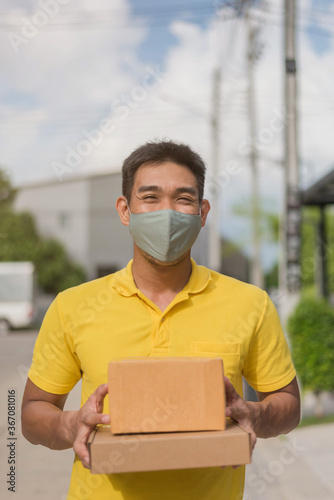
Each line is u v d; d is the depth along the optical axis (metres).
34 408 1.74
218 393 1.43
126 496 1.59
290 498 4.01
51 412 1.67
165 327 1.71
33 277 18.67
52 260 22.47
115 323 1.72
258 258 13.75
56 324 1.78
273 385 1.80
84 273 23.62
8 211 22.77
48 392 1.79
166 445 1.36
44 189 24.20
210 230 14.87
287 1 7.07
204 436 1.37
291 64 7.14
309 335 6.87
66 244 24.20
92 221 24.41
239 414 1.48
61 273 22.47
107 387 1.45
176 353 1.68
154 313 1.74
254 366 1.81
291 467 4.80
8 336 16.70
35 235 23.16
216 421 1.43
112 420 1.41
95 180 24.48
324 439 5.76
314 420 6.79
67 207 24.33
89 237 24.34
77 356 1.77
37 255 22.12
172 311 1.74
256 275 13.80
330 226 20.19
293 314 7.02
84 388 1.72
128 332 1.70
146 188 1.75
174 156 1.77
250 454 1.37
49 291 22.38
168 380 1.43
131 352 1.69
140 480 1.59
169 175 1.75
